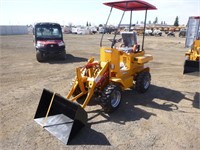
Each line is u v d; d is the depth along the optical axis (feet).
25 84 25.93
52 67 36.40
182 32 137.18
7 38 107.24
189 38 38.52
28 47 66.80
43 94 16.66
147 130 15.30
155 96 22.22
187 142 13.94
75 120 13.94
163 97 21.99
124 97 21.66
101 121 16.43
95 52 56.85
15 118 16.63
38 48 40.60
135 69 22.35
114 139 14.06
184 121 16.78
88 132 14.82
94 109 18.44
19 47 66.49
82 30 168.86
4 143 13.33
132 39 22.91
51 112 16.43
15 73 31.71
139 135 14.62
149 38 117.19
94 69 18.93
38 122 15.81
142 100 20.99
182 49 68.44
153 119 17.02
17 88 24.29
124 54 20.66
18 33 160.56
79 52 56.54
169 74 32.07
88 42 88.02
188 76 30.91
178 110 18.85
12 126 15.37
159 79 29.07
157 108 19.19
